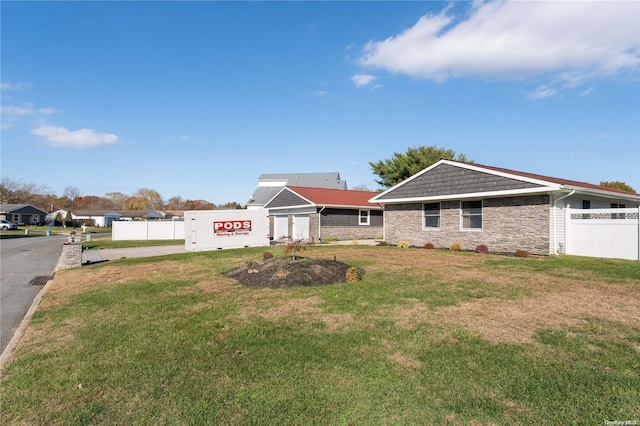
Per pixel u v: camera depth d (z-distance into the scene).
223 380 3.71
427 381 3.59
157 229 32.16
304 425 2.94
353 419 3.00
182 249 21.73
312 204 23.20
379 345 4.52
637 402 3.13
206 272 10.80
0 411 3.27
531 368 3.80
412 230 18.42
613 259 11.95
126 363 4.20
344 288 7.64
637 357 4.02
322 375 3.77
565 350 4.24
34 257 17.84
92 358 4.38
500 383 3.51
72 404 3.35
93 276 10.99
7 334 5.76
